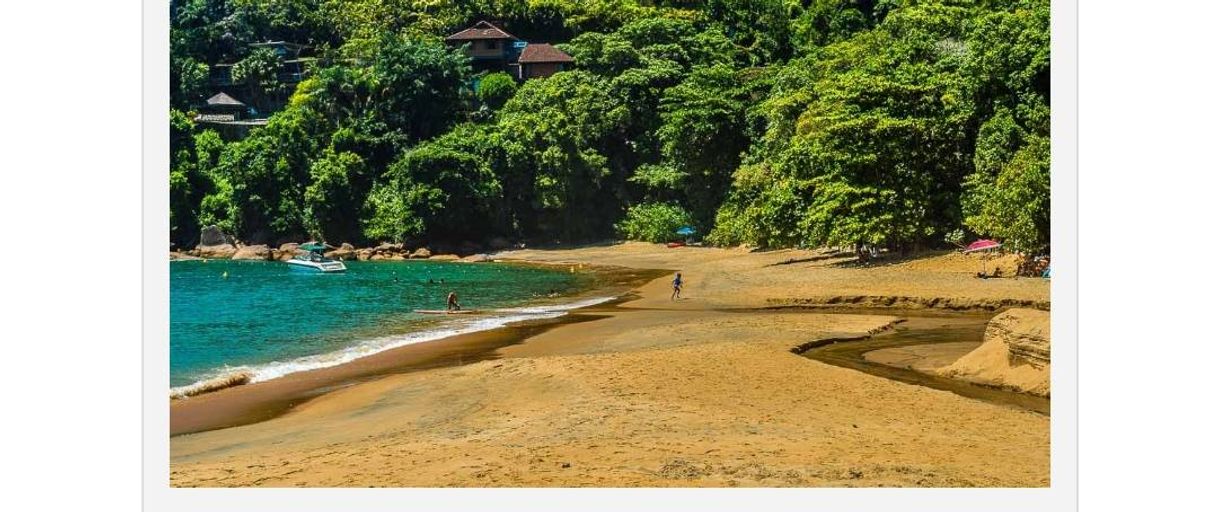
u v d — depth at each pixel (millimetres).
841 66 74438
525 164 92938
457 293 51344
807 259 57594
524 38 122500
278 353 28609
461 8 122625
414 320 37500
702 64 96750
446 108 101562
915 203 51062
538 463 13016
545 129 93750
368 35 114625
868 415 16516
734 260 65625
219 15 114250
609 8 117125
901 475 12547
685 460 13078
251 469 13547
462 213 90500
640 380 19625
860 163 51062
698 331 29453
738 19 116250
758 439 14445
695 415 16250
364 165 94125
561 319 36219
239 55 110875
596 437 14609
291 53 113625
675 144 85125
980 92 50812
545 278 62594
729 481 12133
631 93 95688
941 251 49719
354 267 77000
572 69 109500
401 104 98875
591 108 95438
